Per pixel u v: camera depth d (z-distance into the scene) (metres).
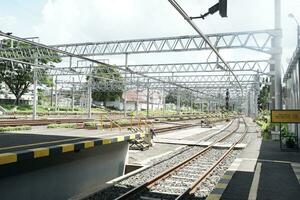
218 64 36.56
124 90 72.00
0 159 7.57
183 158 18.88
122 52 31.95
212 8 8.59
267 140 29.11
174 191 11.48
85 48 33.47
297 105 22.58
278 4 28.05
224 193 10.38
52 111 74.31
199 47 29.17
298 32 19.00
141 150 21.53
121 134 14.78
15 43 39.34
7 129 20.80
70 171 10.80
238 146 23.52
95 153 12.31
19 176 8.72
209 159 18.53
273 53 27.83
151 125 40.22
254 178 12.59
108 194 10.98
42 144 10.20
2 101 88.00
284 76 31.39
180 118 68.81
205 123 50.91
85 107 92.19
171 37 29.97
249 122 71.12
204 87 79.75
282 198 9.95
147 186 11.70
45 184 9.65
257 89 64.06
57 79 73.56
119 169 14.38
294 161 16.83
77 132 15.72
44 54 37.34
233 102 153.38
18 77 73.00
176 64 46.31
